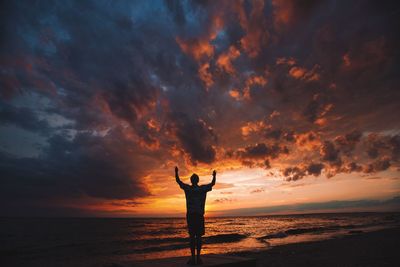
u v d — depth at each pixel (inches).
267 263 633.0
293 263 623.2
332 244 941.2
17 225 3580.2
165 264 259.8
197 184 271.7
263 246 1062.4
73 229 2738.7
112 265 279.4
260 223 3750.0
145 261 276.7
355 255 684.7
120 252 1096.2
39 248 1261.1
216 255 314.8
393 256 641.0
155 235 1935.3
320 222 3198.8
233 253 836.0
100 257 982.4
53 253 1103.6
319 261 633.0
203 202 263.0
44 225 3582.7
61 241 1551.4
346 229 1792.6
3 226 3267.7
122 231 2400.3
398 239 989.2
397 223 2237.9
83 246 1304.1
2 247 1301.7
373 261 591.2
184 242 1419.8
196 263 256.2
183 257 301.3
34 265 850.1
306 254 751.1
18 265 856.3
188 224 259.8
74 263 872.9
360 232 1469.0
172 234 2016.5
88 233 2156.7
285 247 952.9
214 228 2682.1
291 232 1713.8
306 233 1606.8
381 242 918.4
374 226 1943.9
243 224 3558.1
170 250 1125.1
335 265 574.9
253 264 280.8
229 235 1616.6
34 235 1983.3
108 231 2389.3
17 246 1341.0
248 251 887.1
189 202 262.2
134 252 1091.3
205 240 1422.2
